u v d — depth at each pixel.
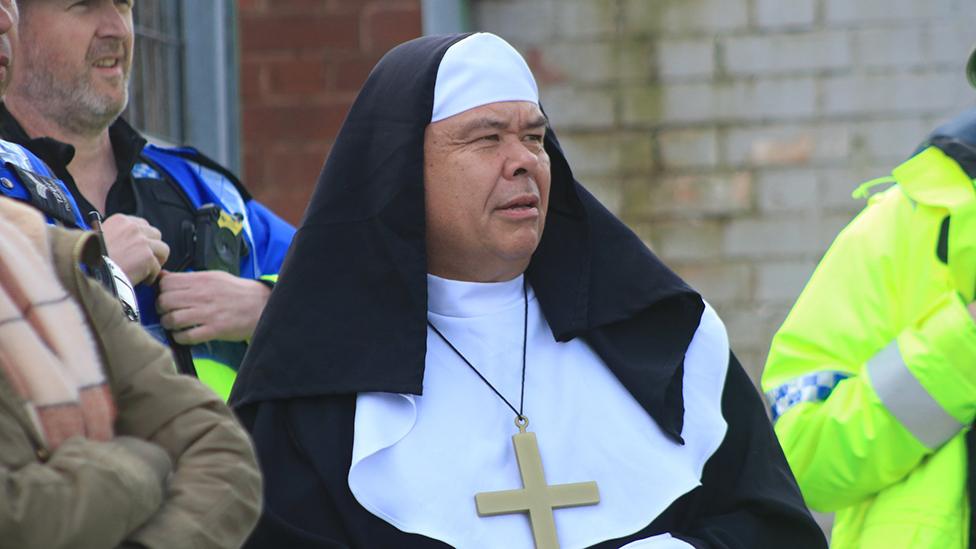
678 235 17.39
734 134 17.38
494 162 8.14
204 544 5.71
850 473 9.61
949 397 9.46
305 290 8.09
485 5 17.36
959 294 9.71
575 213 8.61
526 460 7.96
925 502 9.55
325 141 16.62
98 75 9.49
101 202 9.67
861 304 9.84
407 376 7.92
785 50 17.36
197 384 6.15
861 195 10.47
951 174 9.87
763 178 17.34
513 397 8.23
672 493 8.04
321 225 8.20
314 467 7.79
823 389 9.77
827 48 17.36
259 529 7.58
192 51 14.87
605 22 17.36
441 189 8.16
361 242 8.14
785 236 17.33
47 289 5.67
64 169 9.27
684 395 8.36
